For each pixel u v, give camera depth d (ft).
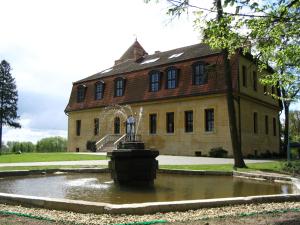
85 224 21.70
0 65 222.89
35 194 35.42
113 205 24.97
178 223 21.70
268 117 128.36
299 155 102.73
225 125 105.91
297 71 50.24
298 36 25.08
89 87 149.18
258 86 121.08
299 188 38.32
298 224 21.16
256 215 24.23
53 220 22.56
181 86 116.47
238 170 55.42
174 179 49.37
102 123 140.05
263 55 32.14
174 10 27.99
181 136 116.26
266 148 124.36
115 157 42.39
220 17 25.13
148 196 34.76
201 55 114.21
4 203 28.78
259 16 23.86
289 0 23.52
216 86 107.86
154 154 43.91
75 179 48.37
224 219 22.88
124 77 134.62
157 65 125.29
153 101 123.03
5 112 219.61
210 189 39.68
